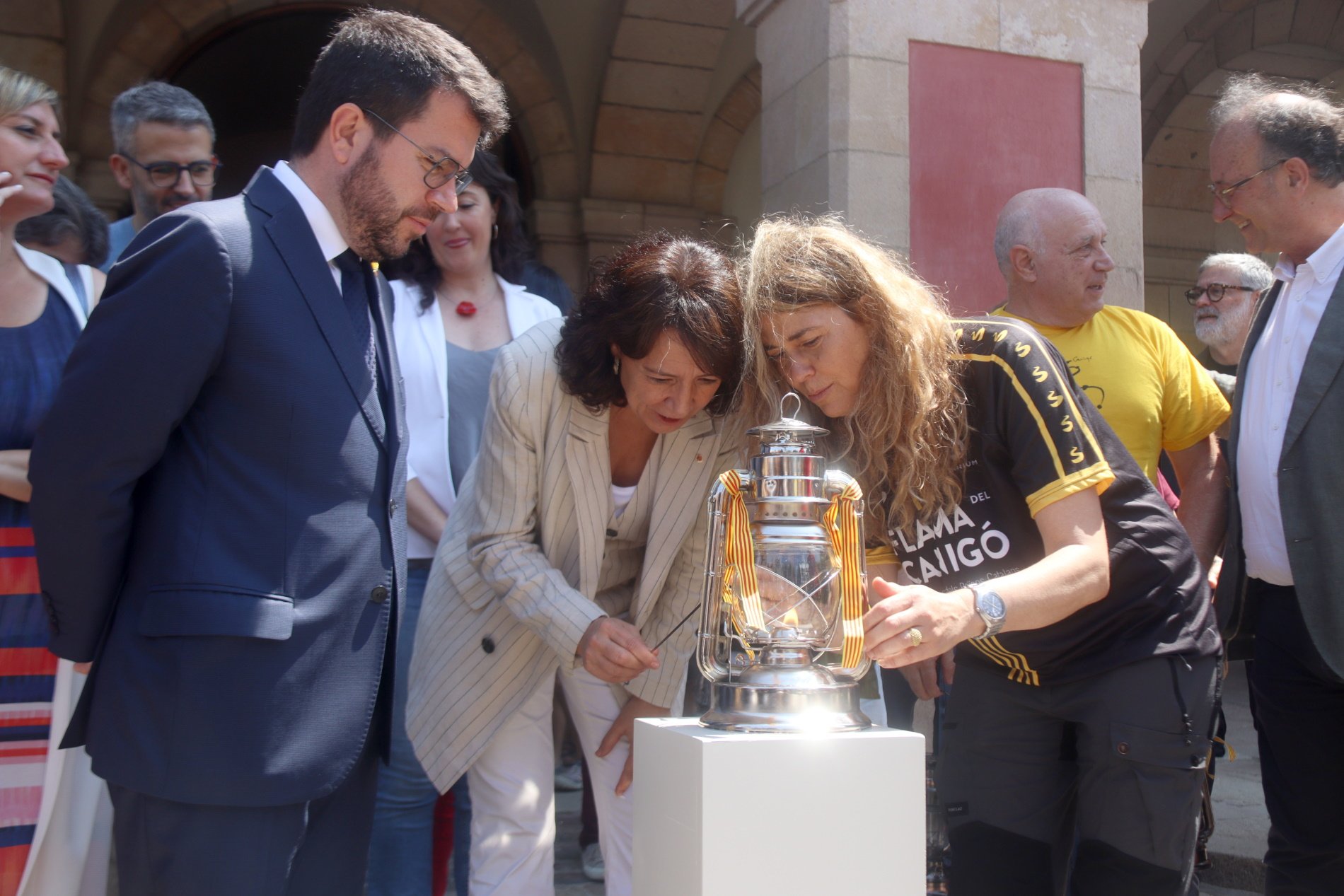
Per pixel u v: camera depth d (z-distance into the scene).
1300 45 8.52
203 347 1.65
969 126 4.64
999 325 2.04
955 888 2.29
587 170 8.29
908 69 4.57
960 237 4.61
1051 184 4.75
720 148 8.48
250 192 1.82
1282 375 2.54
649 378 1.97
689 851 1.51
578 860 3.86
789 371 2.01
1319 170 2.50
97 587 1.70
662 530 2.19
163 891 1.68
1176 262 8.91
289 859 1.74
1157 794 2.02
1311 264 2.50
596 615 2.03
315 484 1.75
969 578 2.09
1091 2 4.80
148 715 1.67
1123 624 2.06
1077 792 2.24
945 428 2.02
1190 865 2.06
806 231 2.03
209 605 1.65
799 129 4.75
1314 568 2.35
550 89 8.19
